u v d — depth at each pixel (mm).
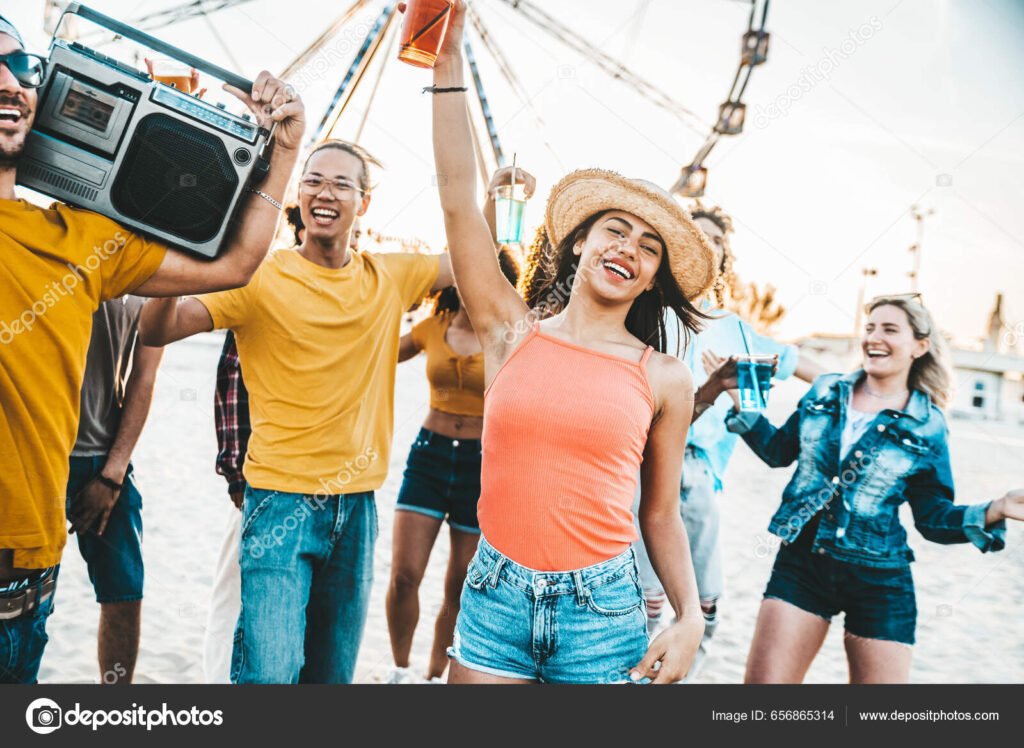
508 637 1660
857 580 2439
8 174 1725
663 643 1722
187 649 2531
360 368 2248
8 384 1681
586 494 1640
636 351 1807
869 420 2533
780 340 3107
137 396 2381
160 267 1833
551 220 2127
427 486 2562
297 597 2119
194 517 3273
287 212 2686
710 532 2654
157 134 1759
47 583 1829
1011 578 3492
